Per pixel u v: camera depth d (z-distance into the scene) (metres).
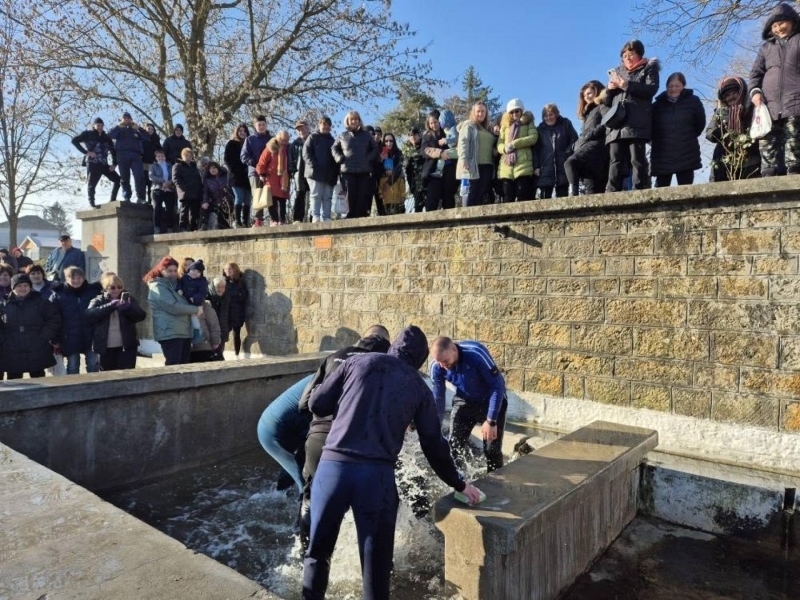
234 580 2.21
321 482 2.93
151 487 5.21
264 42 16.70
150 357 11.27
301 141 9.74
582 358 5.78
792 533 4.04
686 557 3.99
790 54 5.03
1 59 14.94
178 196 10.98
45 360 7.35
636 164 5.98
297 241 8.76
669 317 5.25
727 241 4.95
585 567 3.80
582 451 4.11
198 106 16.72
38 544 2.46
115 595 2.08
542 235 6.05
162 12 15.62
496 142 7.53
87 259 12.34
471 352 4.64
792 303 4.64
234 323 9.42
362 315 7.83
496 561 2.94
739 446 4.87
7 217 23.78
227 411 6.07
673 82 5.83
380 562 2.84
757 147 5.57
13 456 3.59
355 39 16.34
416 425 3.12
